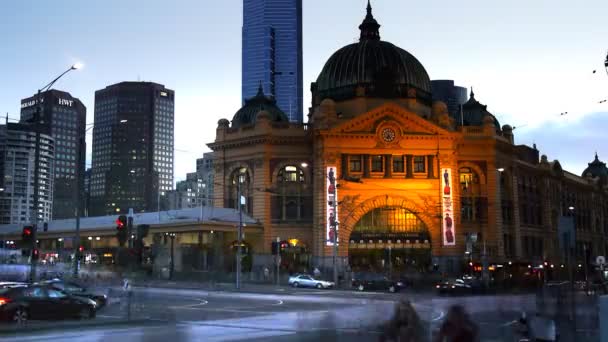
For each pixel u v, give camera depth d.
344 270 75.12
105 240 89.50
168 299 44.47
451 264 80.19
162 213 86.12
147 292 50.97
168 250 83.25
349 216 80.38
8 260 85.75
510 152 92.25
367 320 29.48
